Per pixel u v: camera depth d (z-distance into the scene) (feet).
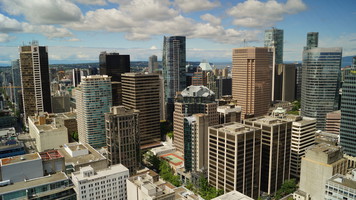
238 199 600.80
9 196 545.03
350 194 583.58
